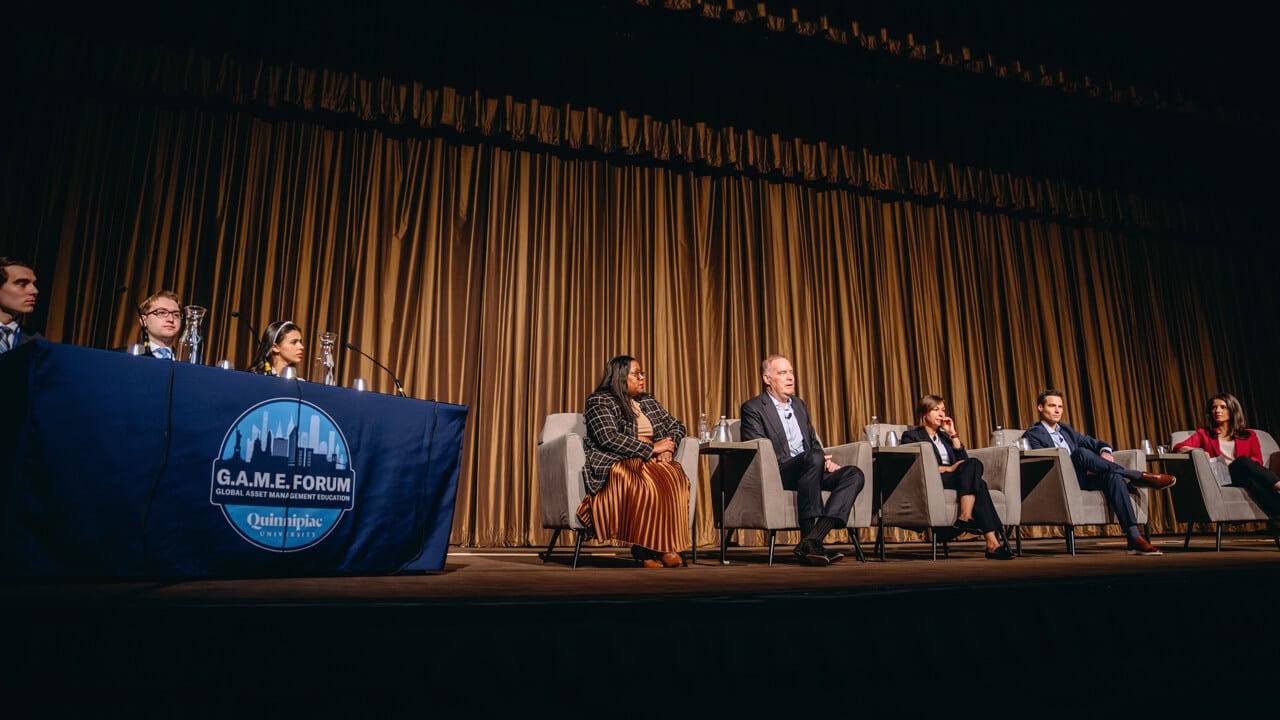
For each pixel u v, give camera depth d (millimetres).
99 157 4223
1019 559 3182
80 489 1637
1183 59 5770
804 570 2457
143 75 4211
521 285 4855
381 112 4621
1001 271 6102
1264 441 4051
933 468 3230
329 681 1107
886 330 5660
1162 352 6375
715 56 5465
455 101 4785
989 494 3436
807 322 5473
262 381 1922
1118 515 3553
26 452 1581
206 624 1106
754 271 5457
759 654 1299
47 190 4105
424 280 4684
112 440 1684
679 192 5379
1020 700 1423
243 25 4422
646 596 1408
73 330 4043
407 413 2227
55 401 1621
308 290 4469
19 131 4113
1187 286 6605
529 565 2814
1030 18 5426
